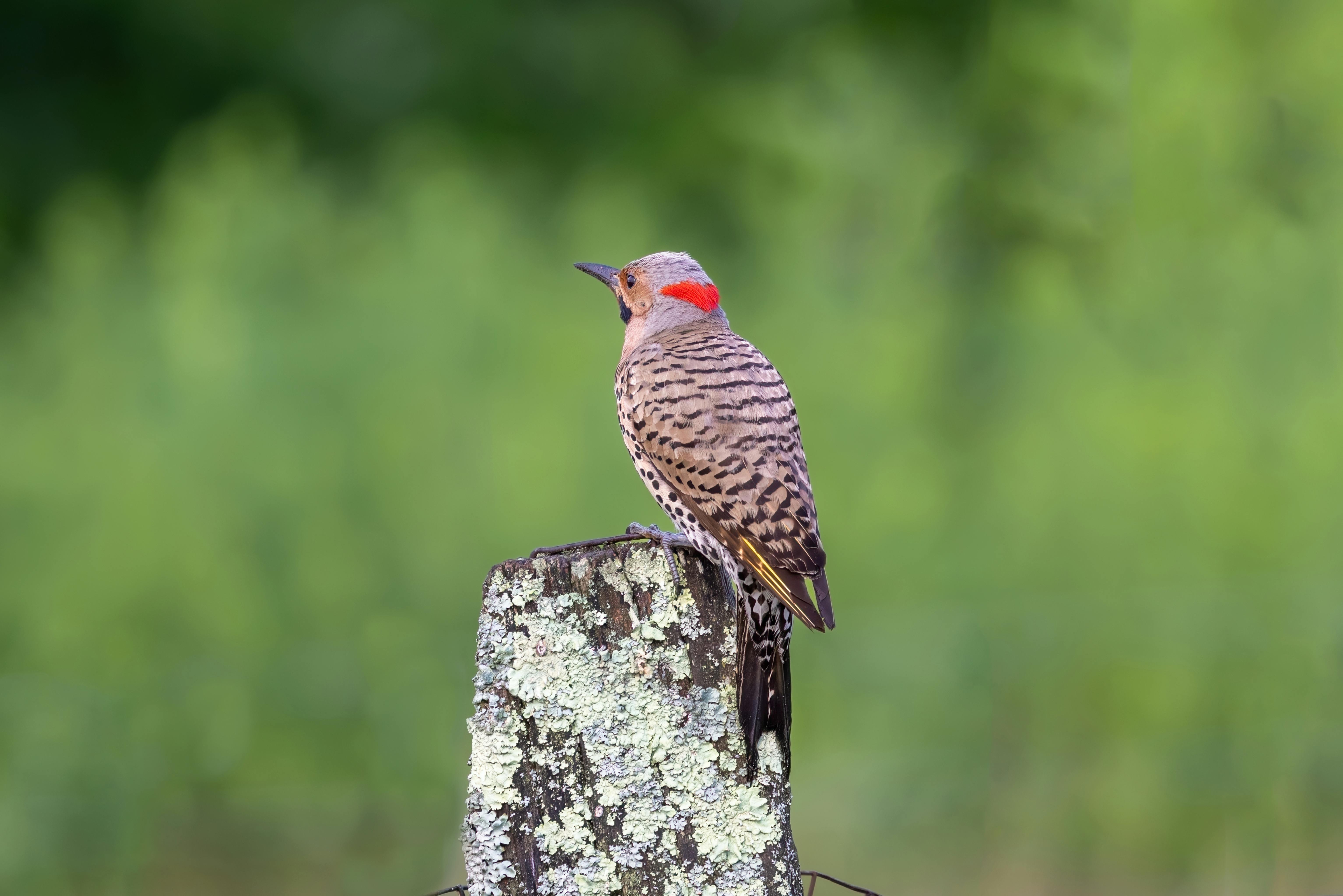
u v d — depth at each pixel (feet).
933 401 44.16
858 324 45.62
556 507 41.91
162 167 42.42
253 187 44.83
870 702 35.78
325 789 34.86
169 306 44.93
